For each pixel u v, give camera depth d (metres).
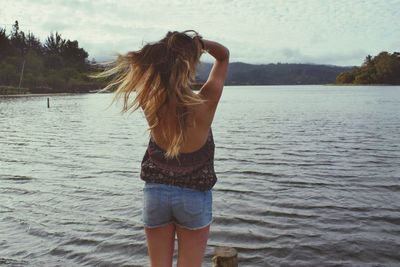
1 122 34.03
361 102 58.00
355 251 6.80
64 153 17.69
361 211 8.84
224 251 3.87
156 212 2.80
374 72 182.50
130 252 6.89
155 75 2.62
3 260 6.62
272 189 10.85
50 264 6.50
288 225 8.07
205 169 2.76
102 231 7.83
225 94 118.25
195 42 2.73
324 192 10.46
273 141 20.47
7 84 116.12
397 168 13.27
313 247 6.97
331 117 34.31
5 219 8.58
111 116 40.88
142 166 2.86
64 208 9.36
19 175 13.03
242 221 8.31
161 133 2.72
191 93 2.64
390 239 7.27
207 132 2.75
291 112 41.62
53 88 126.50
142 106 2.71
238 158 15.73
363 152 16.50
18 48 141.12
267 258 6.63
